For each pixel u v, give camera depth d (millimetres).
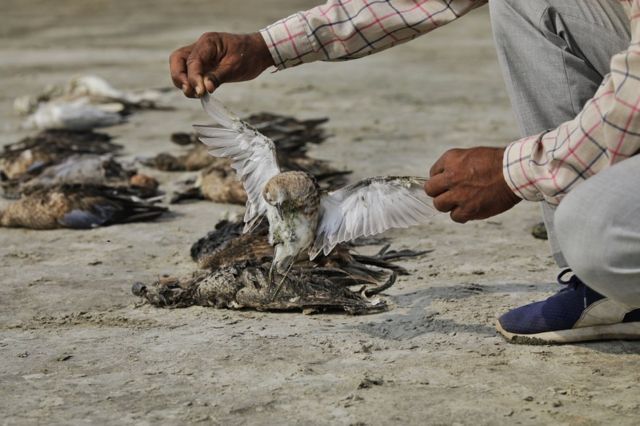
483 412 4984
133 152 12719
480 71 20281
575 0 5875
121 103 15844
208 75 5844
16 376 5551
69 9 33969
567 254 4781
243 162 5465
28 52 23828
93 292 7176
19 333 6320
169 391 5305
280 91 17906
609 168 4633
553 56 5895
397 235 8703
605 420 4879
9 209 9086
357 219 5242
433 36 26391
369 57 22656
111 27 29062
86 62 22047
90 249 8430
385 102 16578
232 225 8039
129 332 6293
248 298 6625
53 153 11680
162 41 25750
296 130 12469
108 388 5363
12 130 14375
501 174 4953
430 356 5754
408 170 11406
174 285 6953
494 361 5664
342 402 5113
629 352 5750
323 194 5254
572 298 5855
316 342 6008
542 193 4871
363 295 6711
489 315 6453
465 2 6168
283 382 5406
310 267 6785
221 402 5152
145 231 9008
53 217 9016
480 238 8594
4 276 7625
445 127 14289
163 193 10547
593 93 5926
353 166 11617
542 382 5352
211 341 6066
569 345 5879
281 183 5086
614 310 5793
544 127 6023
